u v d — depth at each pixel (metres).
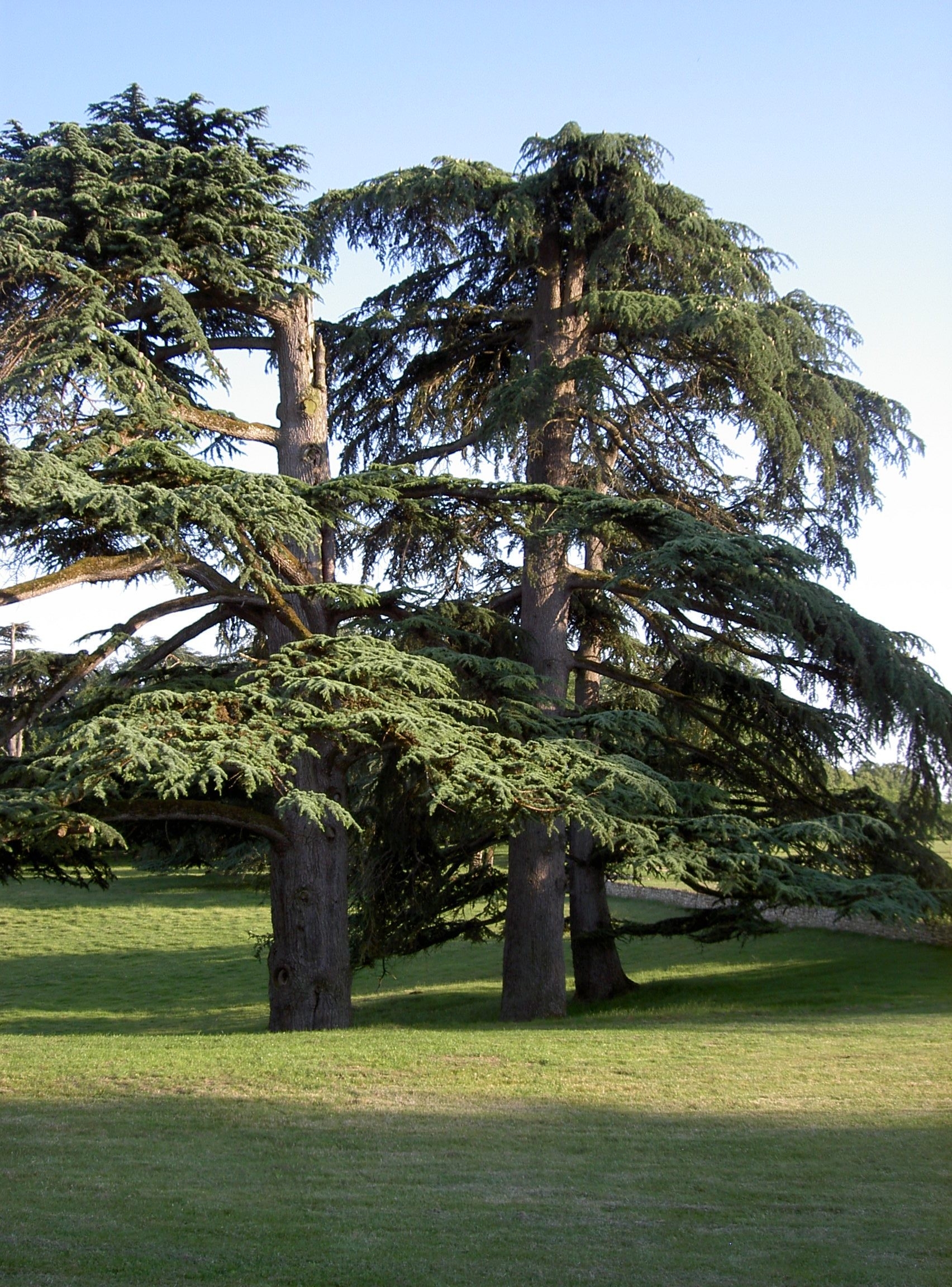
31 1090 11.43
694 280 19.41
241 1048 13.55
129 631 16.09
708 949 26.55
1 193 15.57
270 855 18.83
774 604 16.86
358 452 21.89
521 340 21.33
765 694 19.16
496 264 21.48
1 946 36.41
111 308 15.70
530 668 17.53
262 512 14.08
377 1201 7.86
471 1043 13.84
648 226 18.67
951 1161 8.74
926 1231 7.20
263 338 19.62
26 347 15.26
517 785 14.73
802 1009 17.22
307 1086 11.50
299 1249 6.84
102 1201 7.80
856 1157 8.88
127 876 53.81
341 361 20.86
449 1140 9.51
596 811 15.44
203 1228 7.23
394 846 19.55
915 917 16.14
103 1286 6.15
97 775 12.70
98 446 14.60
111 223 16.09
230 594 17.14
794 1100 10.72
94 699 15.62
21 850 15.73
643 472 21.00
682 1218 7.50
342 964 17.36
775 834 16.67
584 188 20.09
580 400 18.80
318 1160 8.91
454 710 16.75
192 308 17.16
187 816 16.16
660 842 16.41
